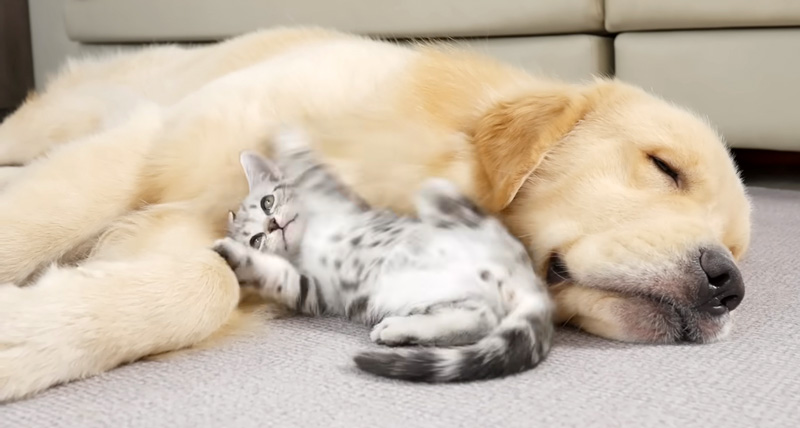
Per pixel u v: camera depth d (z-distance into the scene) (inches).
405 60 70.5
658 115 62.1
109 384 47.5
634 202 58.3
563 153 61.8
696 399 45.9
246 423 42.6
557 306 58.7
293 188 61.2
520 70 73.1
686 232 55.6
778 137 113.2
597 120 62.7
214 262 55.4
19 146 103.7
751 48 112.0
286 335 56.3
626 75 120.7
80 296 49.0
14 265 60.8
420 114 65.0
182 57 101.0
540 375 49.4
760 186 123.2
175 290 51.9
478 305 51.0
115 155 66.3
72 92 105.3
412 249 54.3
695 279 54.1
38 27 180.7
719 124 116.3
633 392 46.9
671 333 55.1
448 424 42.5
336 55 71.1
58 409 44.2
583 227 58.6
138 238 63.8
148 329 50.1
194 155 65.8
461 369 47.6
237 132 66.1
